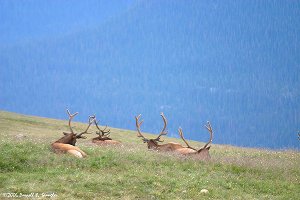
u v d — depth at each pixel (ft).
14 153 179.11
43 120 578.25
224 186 171.73
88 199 145.59
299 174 200.85
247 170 195.62
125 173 173.06
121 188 156.76
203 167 194.49
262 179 187.01
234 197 159.33
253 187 175.22
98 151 207.62
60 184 154.20
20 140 221.05
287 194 169.27
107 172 174.91
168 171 182.29
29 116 608.19
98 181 158.51
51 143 216.33
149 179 165.78
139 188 157.38
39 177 160.04
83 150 203.51
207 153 221.05
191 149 230.68
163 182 165.68
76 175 163.53
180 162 199.00
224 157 218.59
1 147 188.65
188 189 162.20
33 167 172.96
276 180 186.09
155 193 154.51
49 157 183.11
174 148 238.48
